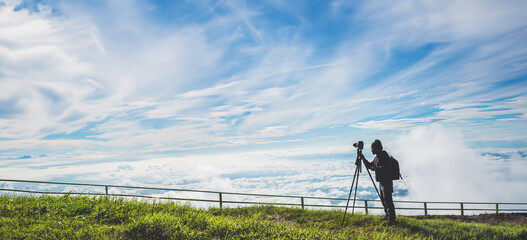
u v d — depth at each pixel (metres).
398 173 8.41
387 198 8.37
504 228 9.06
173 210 8.34
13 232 6.11
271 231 6.80
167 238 6.23
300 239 6.58
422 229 8.29
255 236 6.52
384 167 8.38
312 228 7.77
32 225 6.51
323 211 9.97
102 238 6.07
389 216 8.42
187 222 7.08
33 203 7.80
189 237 6.29
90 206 7.76
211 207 9.58
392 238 7.25
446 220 10.51
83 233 6.20
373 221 8.76
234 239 6.42
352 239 7.11
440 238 7.70
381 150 8.49
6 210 7.28
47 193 8.72
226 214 9.11
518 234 8.59
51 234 6.09
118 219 7.23
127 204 8.19
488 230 8.72
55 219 6.91
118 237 6.17
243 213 9.38
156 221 6.67
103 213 7.40
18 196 8.31
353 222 8.74
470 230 8.51
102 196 8.72
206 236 6.45
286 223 8.47
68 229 6.32
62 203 7.89
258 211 9.52
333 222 8.73
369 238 7.27
